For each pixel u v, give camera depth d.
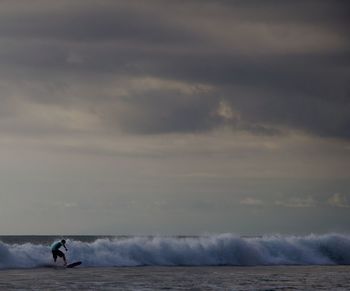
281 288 140.88
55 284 142.50
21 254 188.62
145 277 160.25
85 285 141.25
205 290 135.75
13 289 133.25
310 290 138.00
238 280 156.12
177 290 134.88
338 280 159.75
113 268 187.75
